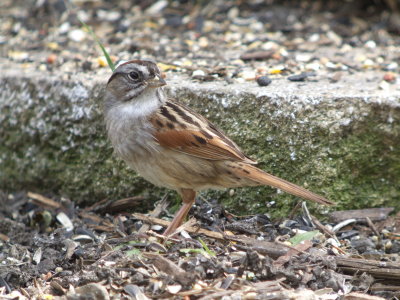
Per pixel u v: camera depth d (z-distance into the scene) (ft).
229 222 35.01
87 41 47.96
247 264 27.81
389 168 34.53
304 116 34.17
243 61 42.65
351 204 34.58
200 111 36.09
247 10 52.80
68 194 39.45
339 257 29.84
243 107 35.27
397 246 32.50
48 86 39.11
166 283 27.12
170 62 42.45
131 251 29.91
